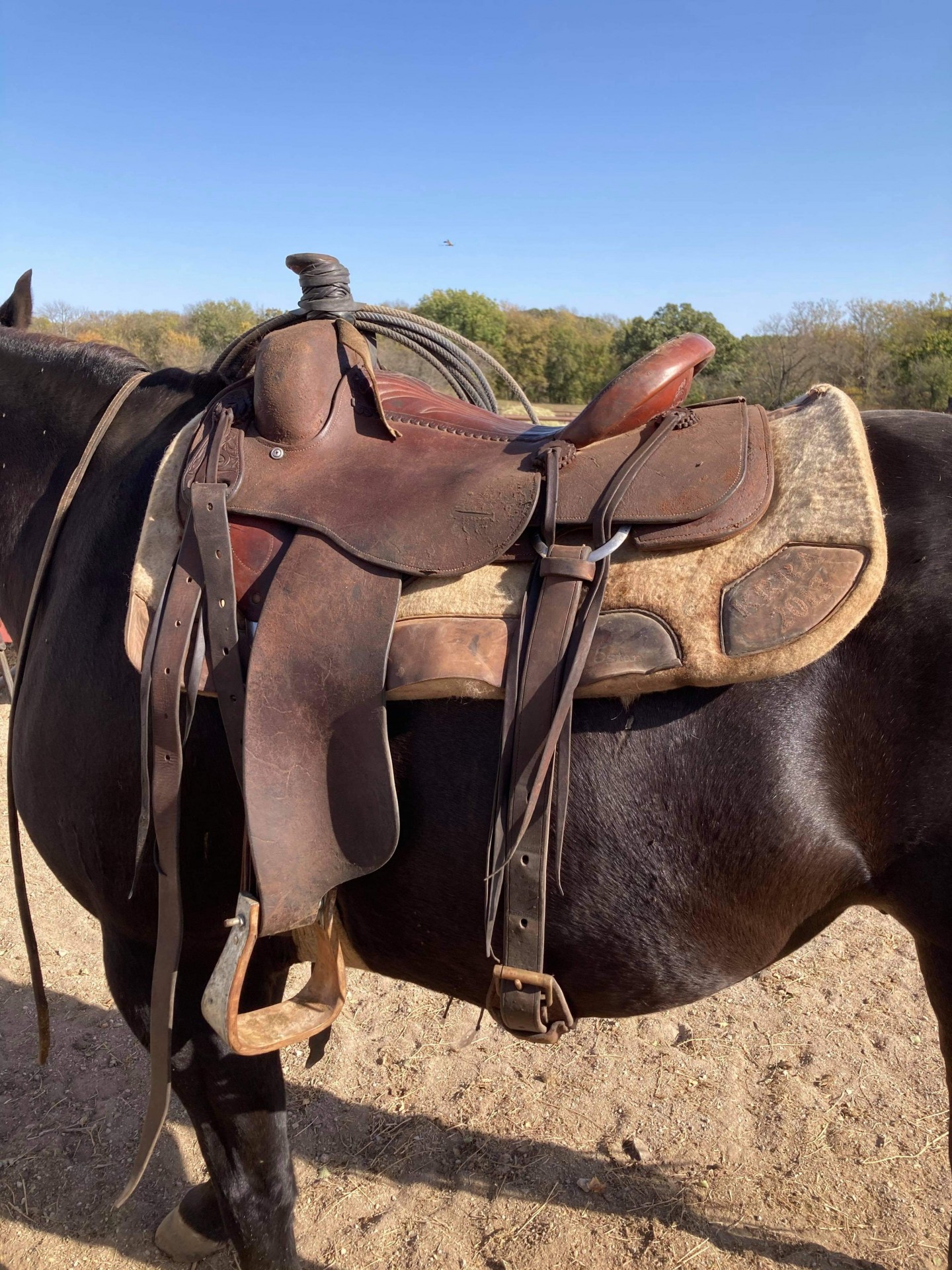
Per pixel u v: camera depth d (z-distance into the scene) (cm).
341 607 113
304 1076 220
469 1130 201
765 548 104
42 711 136
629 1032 229
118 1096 217
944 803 102
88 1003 250
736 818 106
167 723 117
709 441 114
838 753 106
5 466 163
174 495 128
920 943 114
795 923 114
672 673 102
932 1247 168
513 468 118
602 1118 203
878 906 119
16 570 161
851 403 115
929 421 118
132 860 129
